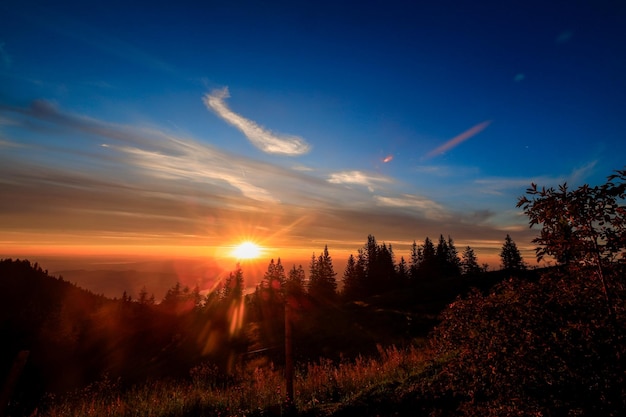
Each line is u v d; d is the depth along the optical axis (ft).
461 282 167.63
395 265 263.08
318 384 36.06
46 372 146.10
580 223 16.10
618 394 13.30
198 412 30.91
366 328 115.44
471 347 17.66
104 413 31.27
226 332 163.22
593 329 14.14
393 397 28.53
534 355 15.24
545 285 16.75
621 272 15.14
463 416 22.57
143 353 167.73
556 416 14.65
